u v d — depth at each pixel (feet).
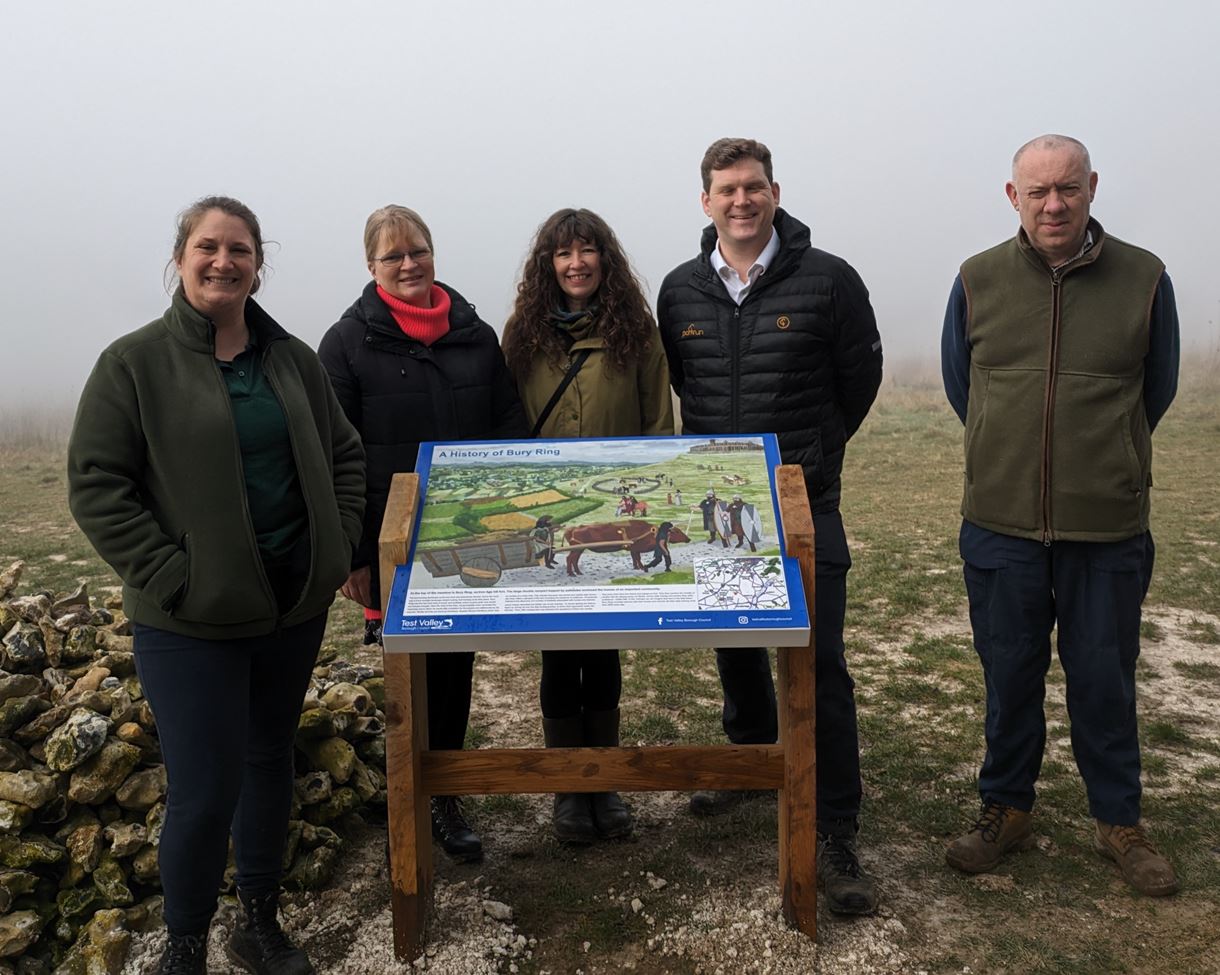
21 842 9.53
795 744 9.18
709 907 10.02
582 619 8.47
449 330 11.05
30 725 10.32
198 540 8.05
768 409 10.85
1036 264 10.19
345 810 11.38
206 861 8.28
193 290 8.17
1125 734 10.46
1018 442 10.30
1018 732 10.72
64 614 12.84
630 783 9.43
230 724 8.30
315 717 11.70
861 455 43.96
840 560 10.69
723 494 9.61
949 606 20.79
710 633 8.39
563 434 11.35
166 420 8.04
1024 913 9.86
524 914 10.09
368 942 9.58
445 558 9.09
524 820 12.09
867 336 11.09
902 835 11.46
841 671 10.41
